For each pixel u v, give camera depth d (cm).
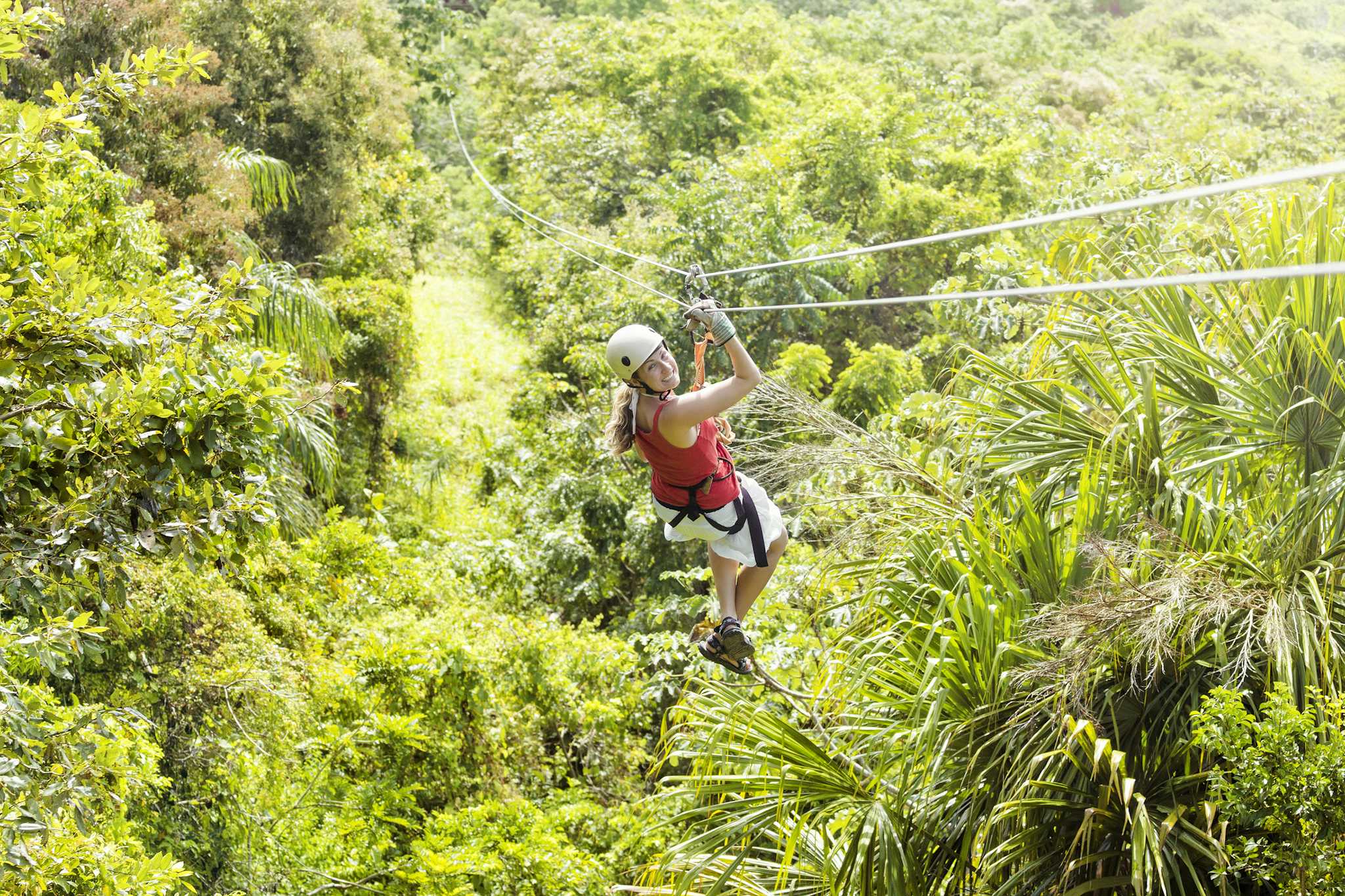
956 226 1992
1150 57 5119
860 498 641
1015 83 3522
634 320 1673
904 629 580
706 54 2705
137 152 1139
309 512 953
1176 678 527
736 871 575
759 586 414
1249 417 562
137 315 516
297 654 988
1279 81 4762
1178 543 538
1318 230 554
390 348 1642
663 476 387
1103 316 623
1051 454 602
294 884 811
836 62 3291
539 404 1723
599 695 1163
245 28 1541
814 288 1709
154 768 690
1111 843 512
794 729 563
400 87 1828
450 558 1362
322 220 1666
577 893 907
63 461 438
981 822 533
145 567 777
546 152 2562
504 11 3894
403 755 984
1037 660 531
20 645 450
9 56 511
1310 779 430
